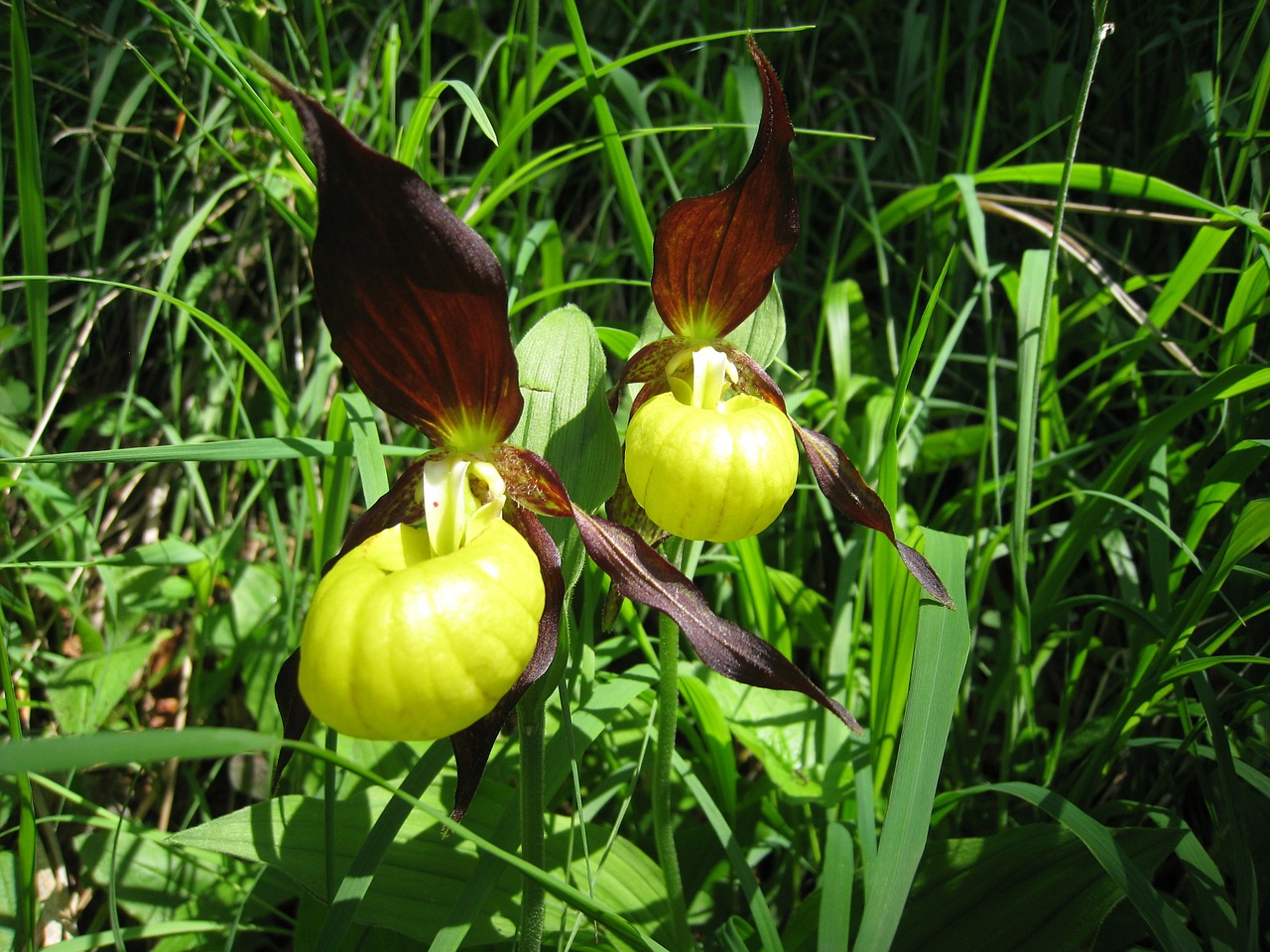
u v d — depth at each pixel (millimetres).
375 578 117
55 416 241
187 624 224
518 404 132
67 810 187
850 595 205
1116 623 214
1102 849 130
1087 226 266
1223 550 148
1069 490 215
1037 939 143
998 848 152
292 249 259
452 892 156
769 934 143
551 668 131
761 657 133
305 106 107
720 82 298
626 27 297
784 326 179
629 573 136
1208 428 201
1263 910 162
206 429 233
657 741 158
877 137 281
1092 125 266
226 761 202
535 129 291
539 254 247
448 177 278
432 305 123
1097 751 167
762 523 149
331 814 130
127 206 243
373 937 160
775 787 190
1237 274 223
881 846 125
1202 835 182
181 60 215
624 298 281
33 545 192
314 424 218
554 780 161
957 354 251
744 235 157
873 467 219
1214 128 213
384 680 110
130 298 238
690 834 190
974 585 191
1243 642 189
